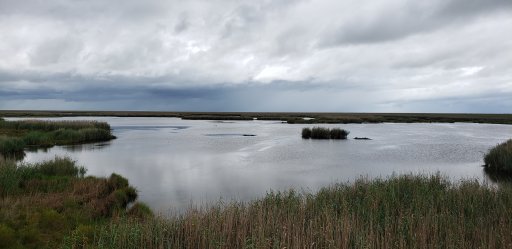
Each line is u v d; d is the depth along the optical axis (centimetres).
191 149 3538
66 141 4047
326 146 3769
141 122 9731
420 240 768
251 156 3058
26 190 1460
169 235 886
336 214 952
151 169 2417
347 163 2695
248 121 10381
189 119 12094
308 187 1850
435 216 935
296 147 3694
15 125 4675
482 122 9925
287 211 1023
